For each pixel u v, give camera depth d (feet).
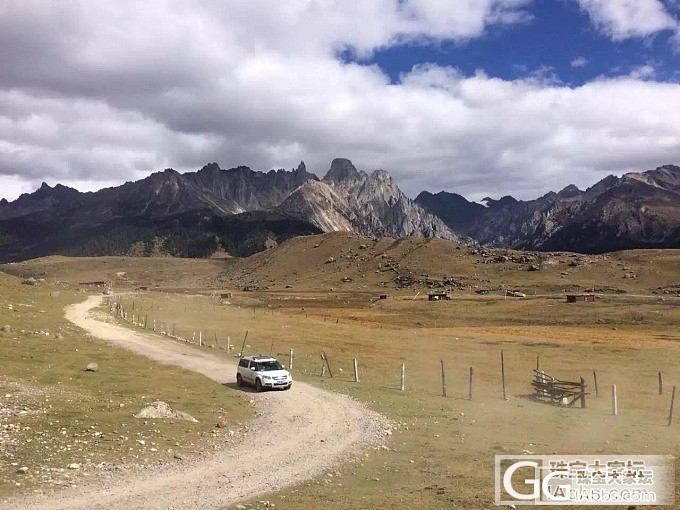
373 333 286.25
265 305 565.53
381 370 168.76
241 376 133.69
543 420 101.86
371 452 77.87
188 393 117.91
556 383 126.31
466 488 60.70
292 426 93.71
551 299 506.07
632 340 258.98
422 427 93.91
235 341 235.20
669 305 415.64
